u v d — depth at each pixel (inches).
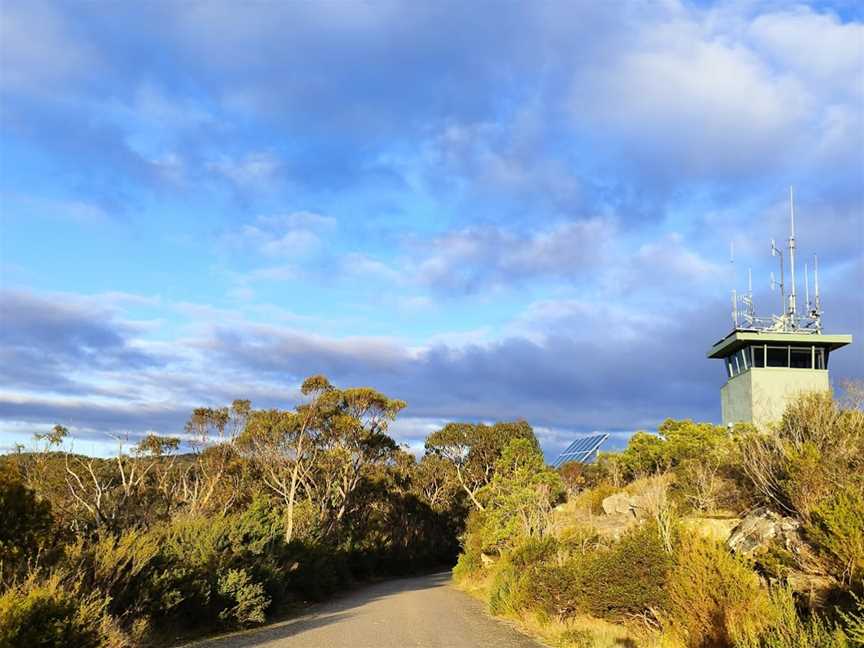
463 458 2303.2
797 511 566.6
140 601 579.8
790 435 720.3
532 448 1510.8
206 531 854.5
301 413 1700.3
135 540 637.3
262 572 851.4
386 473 2246.6
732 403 1550.2
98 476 1368.1
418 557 2620.6
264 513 1100.5
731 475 858.1
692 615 439.2
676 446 1354.6
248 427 1739.7
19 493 513.3
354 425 1711.4
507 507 1218.0
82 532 748.0
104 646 452.1
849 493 442.9
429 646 545.3
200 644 567.2
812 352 1465.3
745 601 407.2
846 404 723.4
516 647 536.7
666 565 532.1
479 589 1184.8
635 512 856.3
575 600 627.2
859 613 351.3
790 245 1545.3
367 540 2053.4
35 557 504.1
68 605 419.8
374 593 1337.4
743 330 1485.0
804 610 402.6
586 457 2140.7
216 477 1667.1
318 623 743.7
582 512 1221.1
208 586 688.4
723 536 652.7
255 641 585.3
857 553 397.4
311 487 1824.6
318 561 1172.5
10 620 375.2
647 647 473.4
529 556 842.8
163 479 1641.2
